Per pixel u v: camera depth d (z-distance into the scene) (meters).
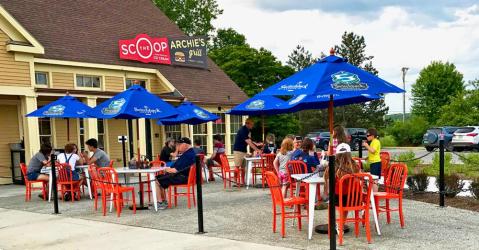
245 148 13.20
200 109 16.70
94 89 18.70
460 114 39.19
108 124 19.81
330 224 5.96
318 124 49.69
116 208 10.02
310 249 6.16
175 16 36.09
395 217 8.25
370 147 9.88
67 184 11.52
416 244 6.30
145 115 9.76
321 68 6.75
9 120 16.03
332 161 5.93
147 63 21.50
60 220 8.99
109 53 19.86
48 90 15.77
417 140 42.75
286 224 7.90
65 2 20.89
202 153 14.91
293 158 9.35
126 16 23.61
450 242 6.40
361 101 10.85
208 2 37.56
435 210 8.87
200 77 24.16
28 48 14.99
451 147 28.72
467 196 10.32
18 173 15.82
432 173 14.76
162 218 8.81
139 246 6.75
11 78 14.67
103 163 11.55
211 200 10.82
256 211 9.18
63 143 17.98
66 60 17.25
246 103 13.47
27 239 7.55
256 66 35.28
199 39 24.77
